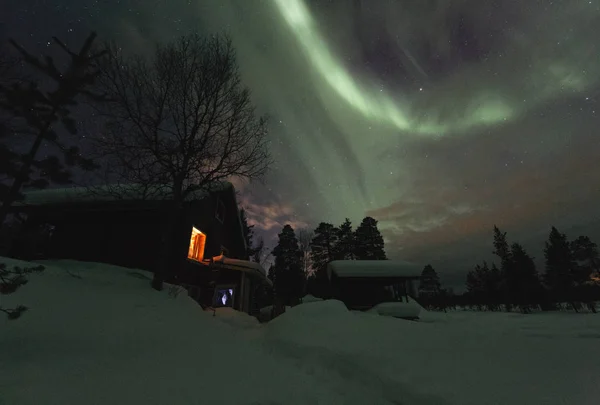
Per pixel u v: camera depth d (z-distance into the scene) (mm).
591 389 2381
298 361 4996
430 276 66188
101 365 3600
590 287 26797
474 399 2543
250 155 11430
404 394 3039
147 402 2729
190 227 13195
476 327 6641
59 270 7375
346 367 4137
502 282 44375
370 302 13969
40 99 4383
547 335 5289
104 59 8695
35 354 3621
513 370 3105
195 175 10953
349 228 43781
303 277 39188
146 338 5035
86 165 4793
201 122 10625
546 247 40469
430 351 4160
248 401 3066
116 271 9555
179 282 11922
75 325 4727
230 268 15125
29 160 4168
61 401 2555
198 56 10773
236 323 10719
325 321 6418
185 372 3766
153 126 10086
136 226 12648
